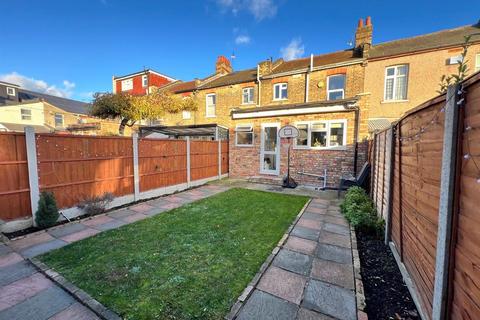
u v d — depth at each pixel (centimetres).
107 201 593
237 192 817
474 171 144
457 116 164
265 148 1045
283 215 555
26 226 459
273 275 301
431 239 215
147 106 1260
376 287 282
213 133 1338
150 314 229
